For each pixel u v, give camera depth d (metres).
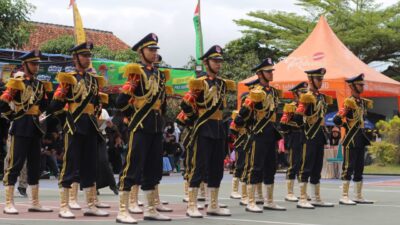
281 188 15.52
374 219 9.34
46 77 18.08
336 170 19.33
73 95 8.96
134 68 8.55
